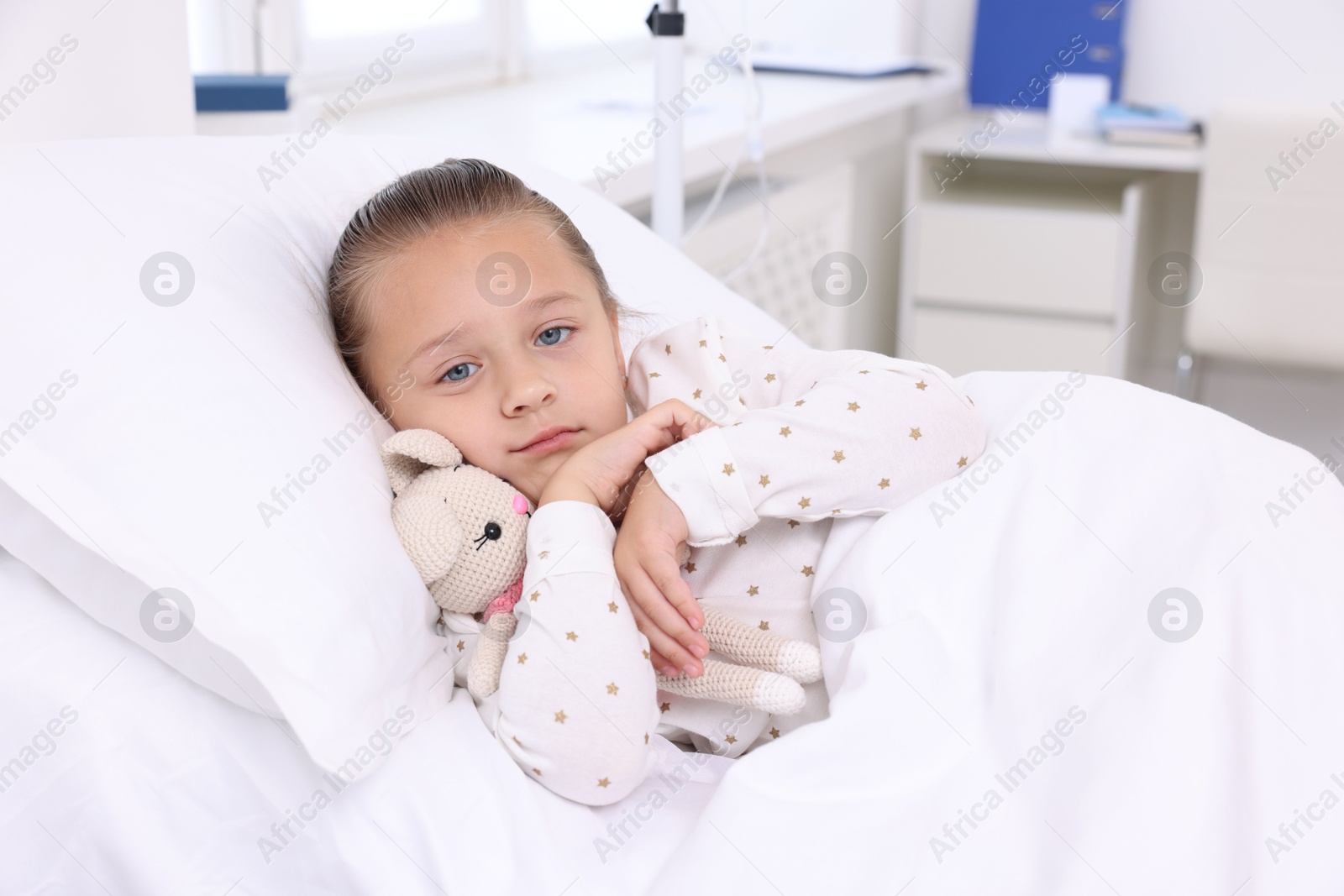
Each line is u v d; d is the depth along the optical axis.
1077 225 2.35
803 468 0.74
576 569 0.69
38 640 0.68
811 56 2.55
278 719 0.67
